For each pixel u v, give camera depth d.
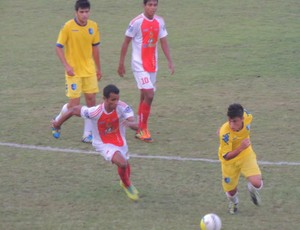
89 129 35.50
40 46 59.94
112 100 27.08
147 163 32.47
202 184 29.78
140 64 35.81
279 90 45.78
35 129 37.84
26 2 78.12
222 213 26.77
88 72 35.78
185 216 26.41
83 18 34.88
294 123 38.66
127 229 25.06
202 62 53.88
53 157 33.31
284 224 25.67
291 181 30.09
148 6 35.38
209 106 42.22
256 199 26.58
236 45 59.12
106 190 29.12
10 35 64.06
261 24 67.00
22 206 27.28
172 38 62.03
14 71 51.59
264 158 33.06
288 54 55.81
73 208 27.12
